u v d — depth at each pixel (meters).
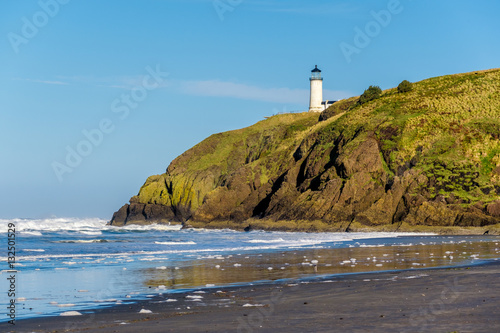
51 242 59.88
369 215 83.31
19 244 55.06
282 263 33.25
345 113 117.00
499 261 31.84
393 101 112.25
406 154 94.25
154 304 19.17
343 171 91.50
